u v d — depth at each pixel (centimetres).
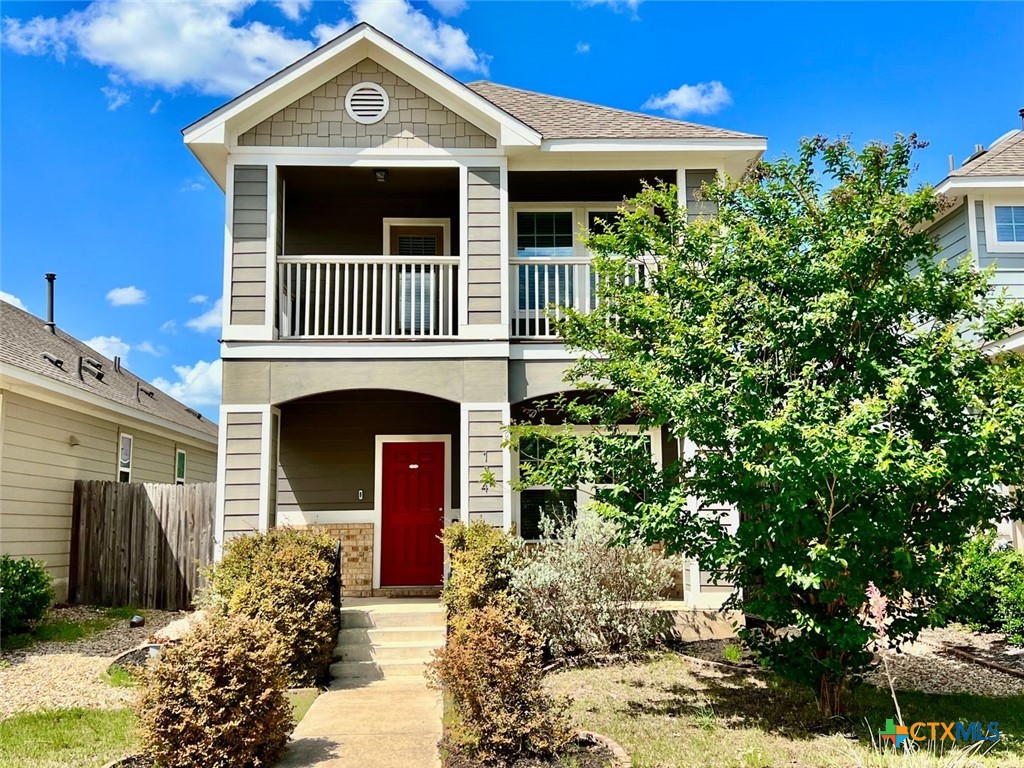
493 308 969
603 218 1167
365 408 1164
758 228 638
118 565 1230
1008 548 956
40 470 1190
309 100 992
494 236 985
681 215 704
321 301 1169
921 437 553
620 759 507
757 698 678
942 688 704
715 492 597
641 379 589
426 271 1181
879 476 498
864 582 550
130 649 894
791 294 617
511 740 508
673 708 648
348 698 717
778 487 556
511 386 974
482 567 816
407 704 694
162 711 495
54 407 1243
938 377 542
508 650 549
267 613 734
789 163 660
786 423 501
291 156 977
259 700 510
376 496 1144
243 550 822
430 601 1025
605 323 727
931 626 580
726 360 573
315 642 754
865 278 603
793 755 522
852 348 588
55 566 1222
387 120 996
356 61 999
